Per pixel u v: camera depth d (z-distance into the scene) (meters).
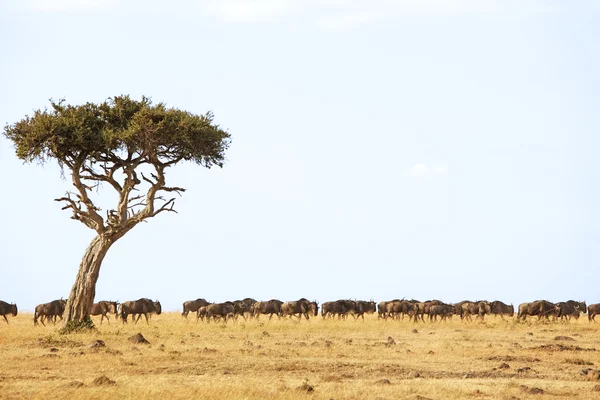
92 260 164.12
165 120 156.75
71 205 158.62
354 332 174.50
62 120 153.88
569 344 146.00
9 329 182.00
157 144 158.62
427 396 80.44
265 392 79.06
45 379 92.19
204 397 76.12
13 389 82.19
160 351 121.88
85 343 133.88
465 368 105.38
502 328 196.62
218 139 165.00
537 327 199.75
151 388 81.75
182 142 161.25
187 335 160.50
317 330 178.88
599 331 185.62
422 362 111.50
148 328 187.25
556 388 87.50
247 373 98.25
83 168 162.25
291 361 110.44
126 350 123.25
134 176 162.62
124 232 164.00
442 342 147.00
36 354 117.44
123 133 155.38
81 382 85.25
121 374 96.75
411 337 160.25
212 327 191.25
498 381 92.88
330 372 100.19
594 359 118.12
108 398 75.44
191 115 163.62
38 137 151.50
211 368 102.06
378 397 78.44
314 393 80.31
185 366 103.81
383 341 148.00
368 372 100.06
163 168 164.12
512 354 122.81
